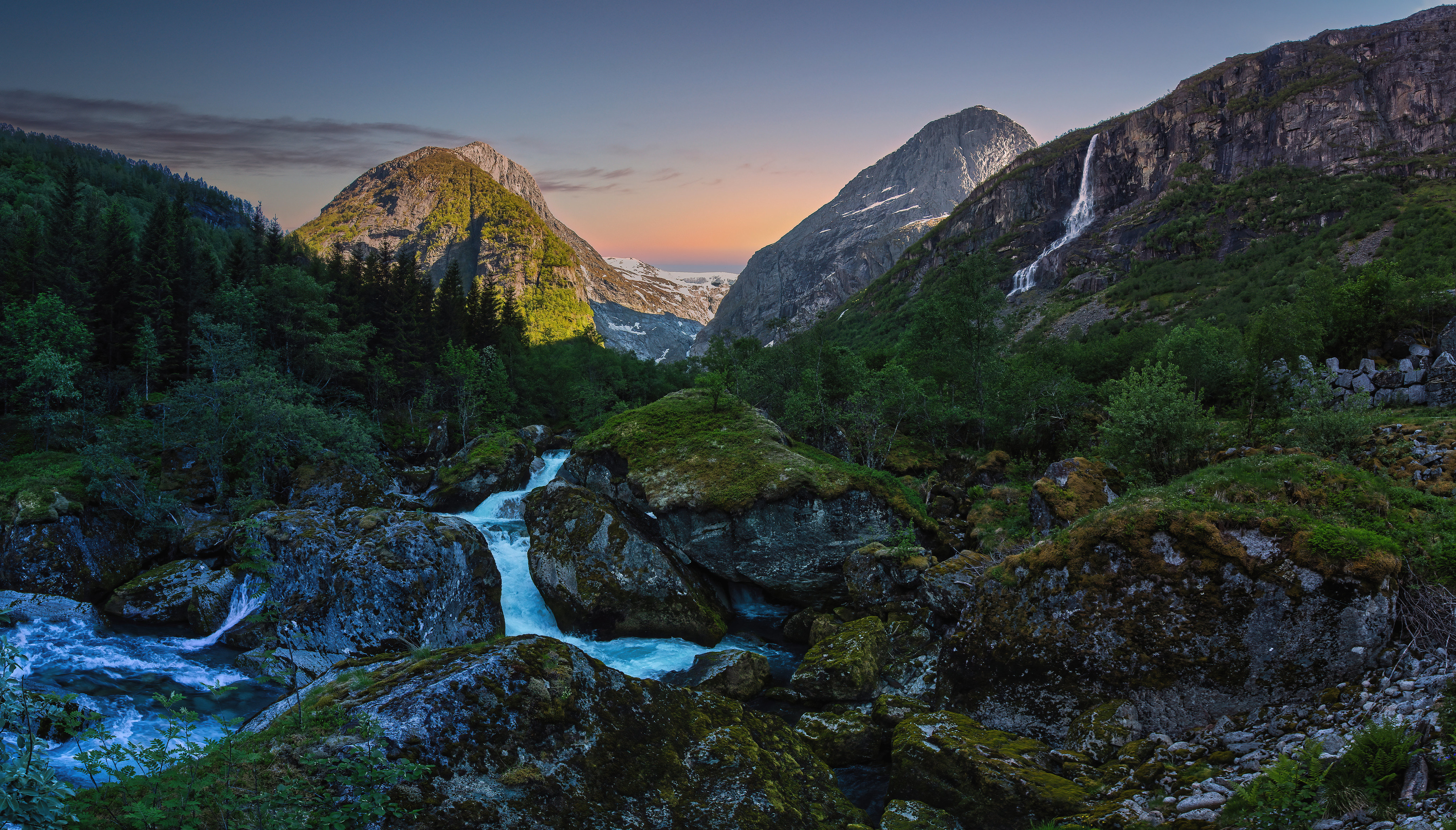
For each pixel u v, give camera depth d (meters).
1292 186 175.00
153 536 36.72
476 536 30.61
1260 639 16.27
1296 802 11.26
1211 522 17.42
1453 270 92.00
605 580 31.41
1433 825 9.16
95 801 8.83
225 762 9.89
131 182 198.00
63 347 54.00
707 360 62.78
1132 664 17.66
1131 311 146.75
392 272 96.94
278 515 29.91
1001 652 19.80
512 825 10.96
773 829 13.23
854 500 33.72
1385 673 14.62
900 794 17.58
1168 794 13.96
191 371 62.69
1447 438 23.70
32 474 39.31
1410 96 183.38
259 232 111.81
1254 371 37.50
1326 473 18.33
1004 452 46.38
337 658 25.88
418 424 71.56
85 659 25.73
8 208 95.94
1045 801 15.02
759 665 25.05
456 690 12.07
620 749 13.12
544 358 102.12
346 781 10.06
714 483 35.34
